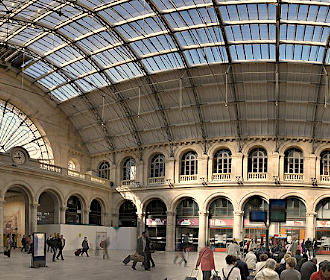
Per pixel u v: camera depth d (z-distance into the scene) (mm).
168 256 43375
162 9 42312
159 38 46469
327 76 46562
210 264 17875
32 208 44406
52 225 45750
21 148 43250
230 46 45812
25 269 26125
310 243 44688
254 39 44906
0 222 40438
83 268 27703
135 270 27438
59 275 23531
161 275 24938
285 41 44469
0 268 26250
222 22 42219
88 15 43531
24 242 41969
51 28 47094
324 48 44938
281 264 15547
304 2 39500
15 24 45719
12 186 42969
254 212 26250
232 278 13102
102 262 32594
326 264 9734
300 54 46156
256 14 41719
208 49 46438
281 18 41938
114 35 46219
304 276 13438
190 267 30359
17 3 42844
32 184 44438
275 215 25281
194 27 43719
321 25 42125
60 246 33812
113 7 43000
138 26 45156
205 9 41688
